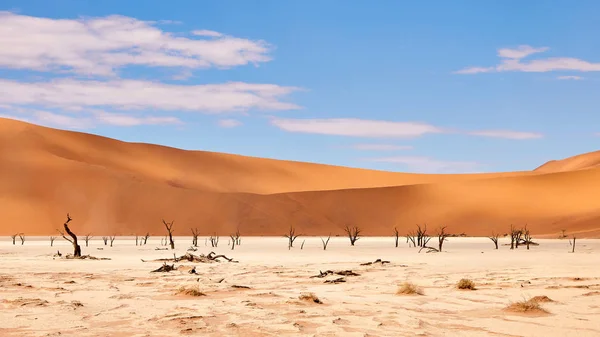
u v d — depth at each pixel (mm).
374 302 16266
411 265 33344
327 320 13086
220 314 13797
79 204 129625
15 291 18578
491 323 13039
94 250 58625
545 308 15219
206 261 36969
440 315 14117
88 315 13656
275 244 81562
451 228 144125
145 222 130000
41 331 11695
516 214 146250
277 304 15586
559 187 156250
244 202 141500
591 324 12930
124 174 141750
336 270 29109
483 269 29578
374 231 143500
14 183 131000
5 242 85625
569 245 76812
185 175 171250
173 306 15203
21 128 156875
